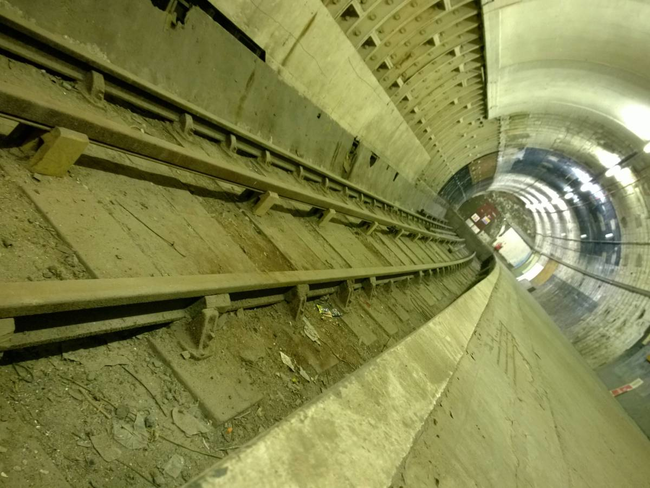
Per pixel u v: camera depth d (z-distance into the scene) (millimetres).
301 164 7102
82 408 1733
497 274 18453
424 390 2812
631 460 7312
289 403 2748
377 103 9438
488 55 10289
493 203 45438
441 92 11539
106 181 2895
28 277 1847
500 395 4312
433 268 10781
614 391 17078
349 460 1631
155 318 2273
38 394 1653
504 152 24750
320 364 3432
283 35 6023
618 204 21719
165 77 4641
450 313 5492
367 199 10727
